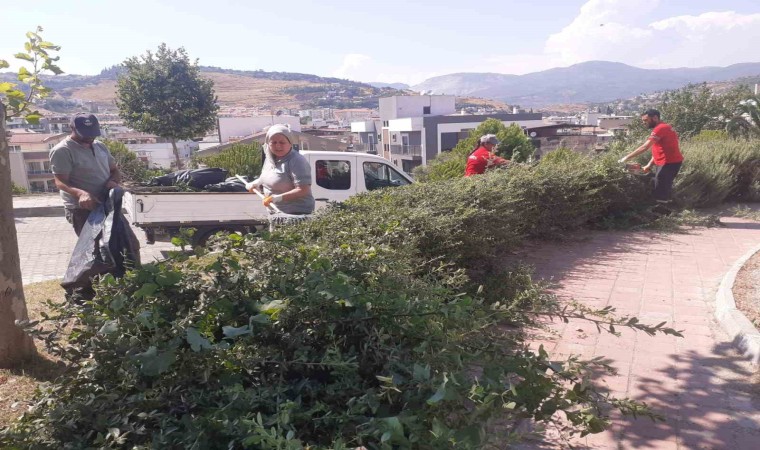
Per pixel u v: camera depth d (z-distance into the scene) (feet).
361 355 8.46
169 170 56.34
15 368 13.64
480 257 20.20
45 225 48.06
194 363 7.71
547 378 8.43
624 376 13.33
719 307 17.60
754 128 66.95
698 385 12.87
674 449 10.41
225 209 32.42
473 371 8.71
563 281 21.53
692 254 26.18
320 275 9.09
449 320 8.91
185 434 6.76
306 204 19.21
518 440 7.16
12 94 15.24
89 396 7.19
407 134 257.34
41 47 15.74
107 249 14.43
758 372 13.44
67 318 8.50
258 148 56.34
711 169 39.42
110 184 16.70
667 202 34.63
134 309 8.11
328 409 7.47
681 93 97.86
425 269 16.26
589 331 16.05
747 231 32.04
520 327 15.21
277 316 8.39
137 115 132.77
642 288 20.56
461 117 246.27
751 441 10.68
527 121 255.29
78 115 16.71
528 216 26.18
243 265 9.86
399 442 6.44
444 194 21.56
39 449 6.75
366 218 17.26
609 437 10.78
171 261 9.55
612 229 32.71
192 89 135.03
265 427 6.97
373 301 8.88
